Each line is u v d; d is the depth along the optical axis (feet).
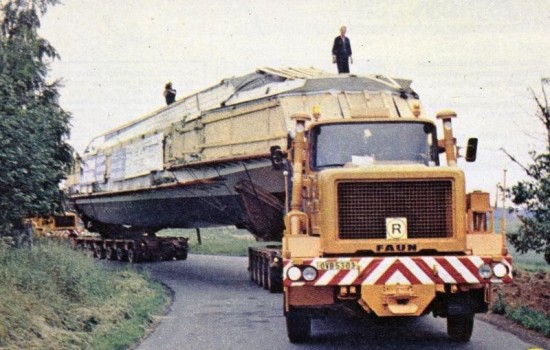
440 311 32.09
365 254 30.63
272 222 65.21
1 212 52.13
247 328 39.52
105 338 34.94
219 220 80.38
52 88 63.46
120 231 116.57
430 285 29.58
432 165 35.19
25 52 61.93
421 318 42.14
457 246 30.19
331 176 30.48
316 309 31.07
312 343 34.14
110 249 112.88
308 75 63.41
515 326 37.68
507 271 29.66
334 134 35.55
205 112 73.10
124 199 102.73
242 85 70.03
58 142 61.52
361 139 35.45
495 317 40.78
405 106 59.77
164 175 84.64
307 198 34.63
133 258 104.47
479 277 29.60
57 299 40.55
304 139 36.35
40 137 54.08
